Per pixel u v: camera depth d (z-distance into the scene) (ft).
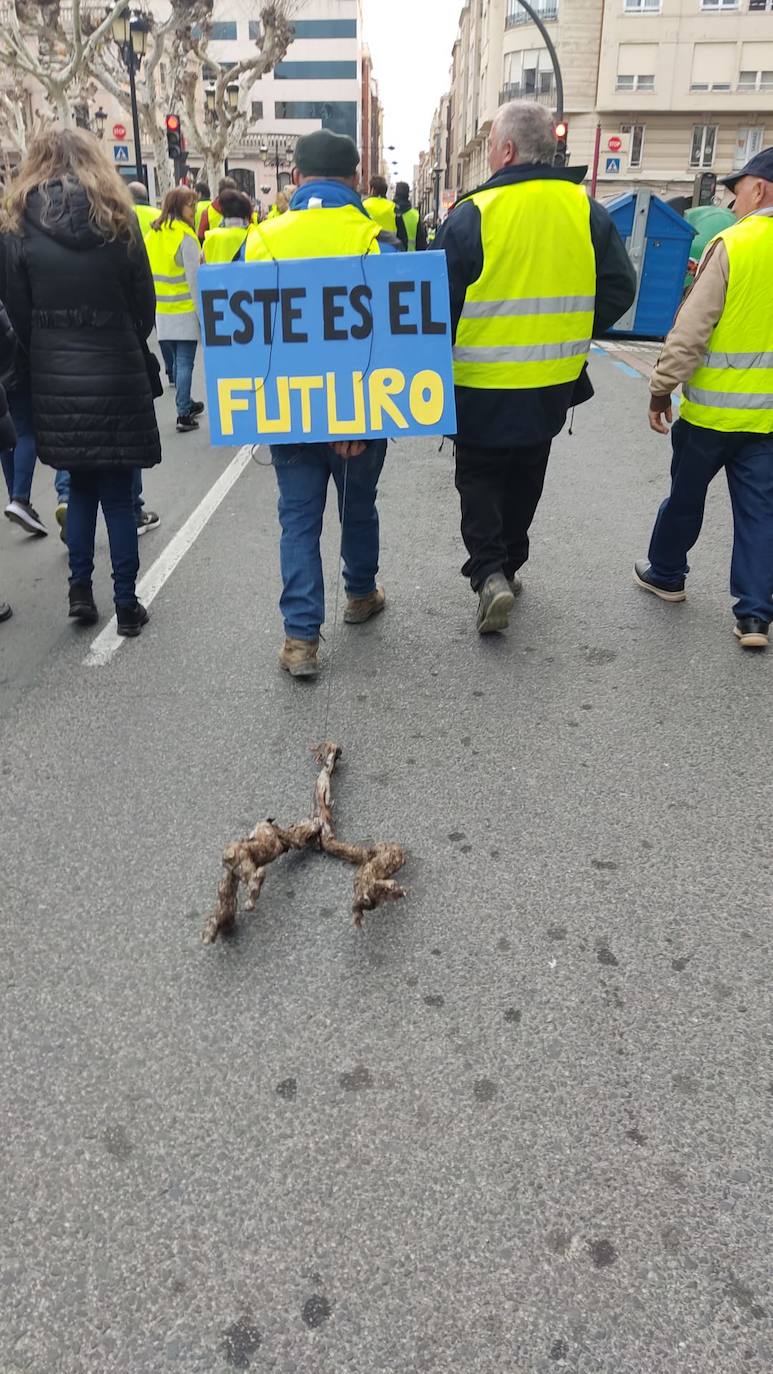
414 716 11.68
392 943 8.05
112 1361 5.13
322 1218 5.85
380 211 30.19
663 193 147.02
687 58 138.51
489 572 13.00
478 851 9.20
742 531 13.28
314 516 12.31
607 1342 5.19
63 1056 7.02
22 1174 6.16
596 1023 7.24
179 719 11.68
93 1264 5.62
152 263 26.35
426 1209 5.90
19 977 7.76
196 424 28.45
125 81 139.03
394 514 20.03
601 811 9.80
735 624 14.21
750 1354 5.12
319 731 11.36
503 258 11.46
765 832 9.47
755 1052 6.99
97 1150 6.31
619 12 137.69
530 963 7.82
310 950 7.99
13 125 135.44
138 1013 7.39
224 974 7.75
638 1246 5.67
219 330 11.04
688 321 12.42
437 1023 7.25
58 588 16.02
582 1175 6.10
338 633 14.07
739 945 8.01
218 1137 6.38
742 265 12.01
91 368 12.41
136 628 14.02
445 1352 5.15
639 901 8.52
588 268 11.89
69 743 11.19
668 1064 6.89
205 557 17.24
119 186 12.23
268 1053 7.01
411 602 15.16
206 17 107.14
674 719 11.57
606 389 34.65
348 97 271.49
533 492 13.78
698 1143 6.31
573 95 144.36
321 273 10.91
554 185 11.47
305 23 262.47
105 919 8.39
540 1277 5.51
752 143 144.15
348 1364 5.10
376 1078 6.79
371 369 11.14
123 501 13.33
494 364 11.96
